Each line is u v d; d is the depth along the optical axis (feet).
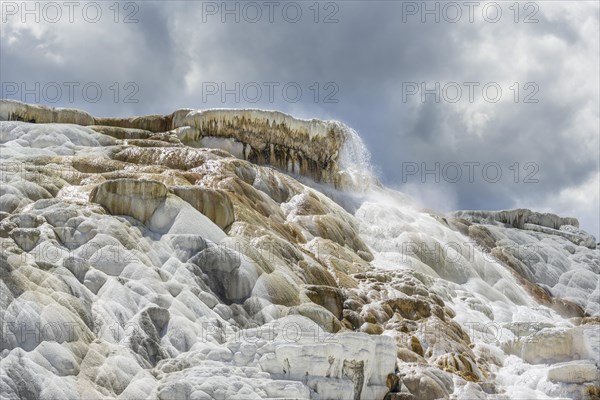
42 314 50.37
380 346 55.16
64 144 86.17
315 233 81.87
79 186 71.10
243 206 75.46
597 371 58.80
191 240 62.69
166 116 105.50
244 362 52.44
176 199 66.85
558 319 85.46
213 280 61.46
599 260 110.32
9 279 51.37
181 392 48.21
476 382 59.00
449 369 61.11
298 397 49.19
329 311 63.46
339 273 72.79
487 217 119.96
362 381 53.93
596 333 63.05
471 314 76.69
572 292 101.40
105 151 85.10
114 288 55.93
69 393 47.19
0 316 49.16
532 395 58.44
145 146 91.45
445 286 81.30
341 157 107.45
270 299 62.49
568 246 112.37
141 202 65.05
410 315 70.18
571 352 64.13
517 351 66.90
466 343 68.18
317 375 51.65
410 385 56.03
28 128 87.40
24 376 46.75
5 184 67.72
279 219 81.10
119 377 49.75
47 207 64.08
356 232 90.89
